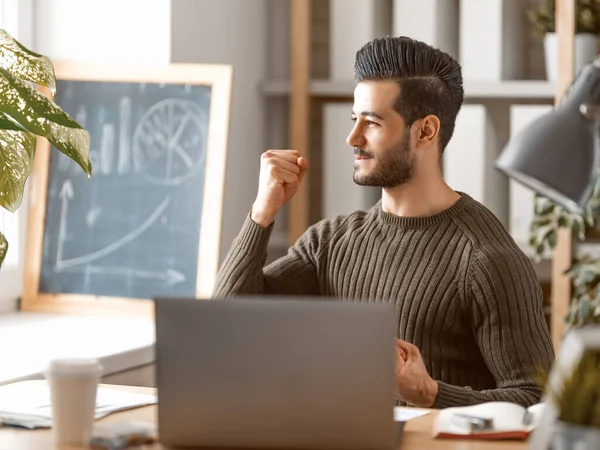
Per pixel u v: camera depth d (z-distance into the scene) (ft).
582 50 13.99
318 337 5.88
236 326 5.96
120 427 6.52
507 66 14.76
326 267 9.34
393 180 8.71
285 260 9.49
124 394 7.70
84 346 11.10
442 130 8.87
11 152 8.57
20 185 8.67
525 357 8.17
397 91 8.61
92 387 6.33
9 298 13.21
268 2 16.03
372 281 8.95
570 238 13.67
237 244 9.20
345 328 5.86
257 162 15.67
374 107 8.64
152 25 13.39
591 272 12.91
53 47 13.87
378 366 5.85
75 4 13.75
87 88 13.21
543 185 6.93
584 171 6.58
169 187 12.79
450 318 8.55
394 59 8.66
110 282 12.93
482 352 8.41
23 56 8.53
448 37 14.97
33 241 13.20
